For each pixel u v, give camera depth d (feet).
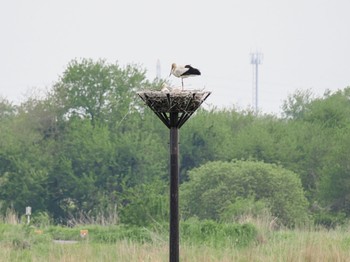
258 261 85.10
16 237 101.71
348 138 194.59
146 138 220.23
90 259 86.07
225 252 87.66
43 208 212.02
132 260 83.92
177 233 56.24
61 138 223.51
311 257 84.28
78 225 129.70
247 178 171.12
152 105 55.98
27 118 228.84
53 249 93.71
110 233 112.27
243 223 107.04
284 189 169.89
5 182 213.66
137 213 120.26
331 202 190.60
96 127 219.61
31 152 217.36
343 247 90.63
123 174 214.48
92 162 214.90
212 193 171.53
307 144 227.81
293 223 164.76
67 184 212.84
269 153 225.15
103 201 207.51
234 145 228.63
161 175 217.97
